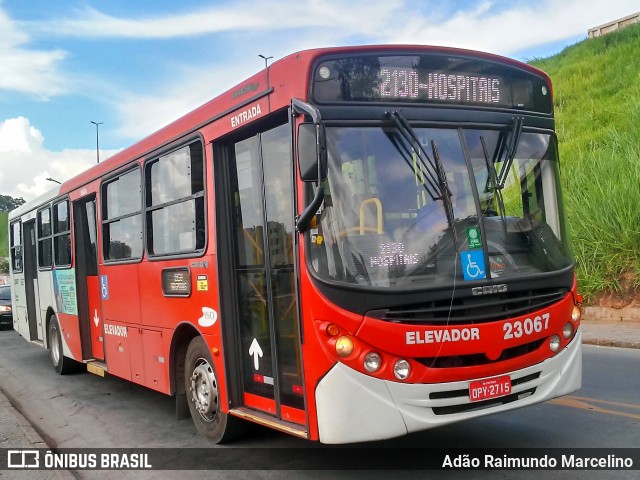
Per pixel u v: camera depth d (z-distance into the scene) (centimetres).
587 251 1263
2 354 1434
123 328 790
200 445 612
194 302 606
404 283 432
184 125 632
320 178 418
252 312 540
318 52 451
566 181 1439
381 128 458
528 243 490
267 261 509
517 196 501
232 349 561
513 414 638
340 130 448
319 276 435
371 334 421
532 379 470
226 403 559
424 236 448
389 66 468
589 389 731
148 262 711
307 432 446
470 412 441
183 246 633
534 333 464
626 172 1308
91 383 994
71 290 979
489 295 452
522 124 510
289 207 482
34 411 838
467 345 436
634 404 654
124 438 667
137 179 747
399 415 423
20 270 1323
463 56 493
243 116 528
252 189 535
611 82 2097
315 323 435
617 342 998
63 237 1017
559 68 2522
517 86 521
